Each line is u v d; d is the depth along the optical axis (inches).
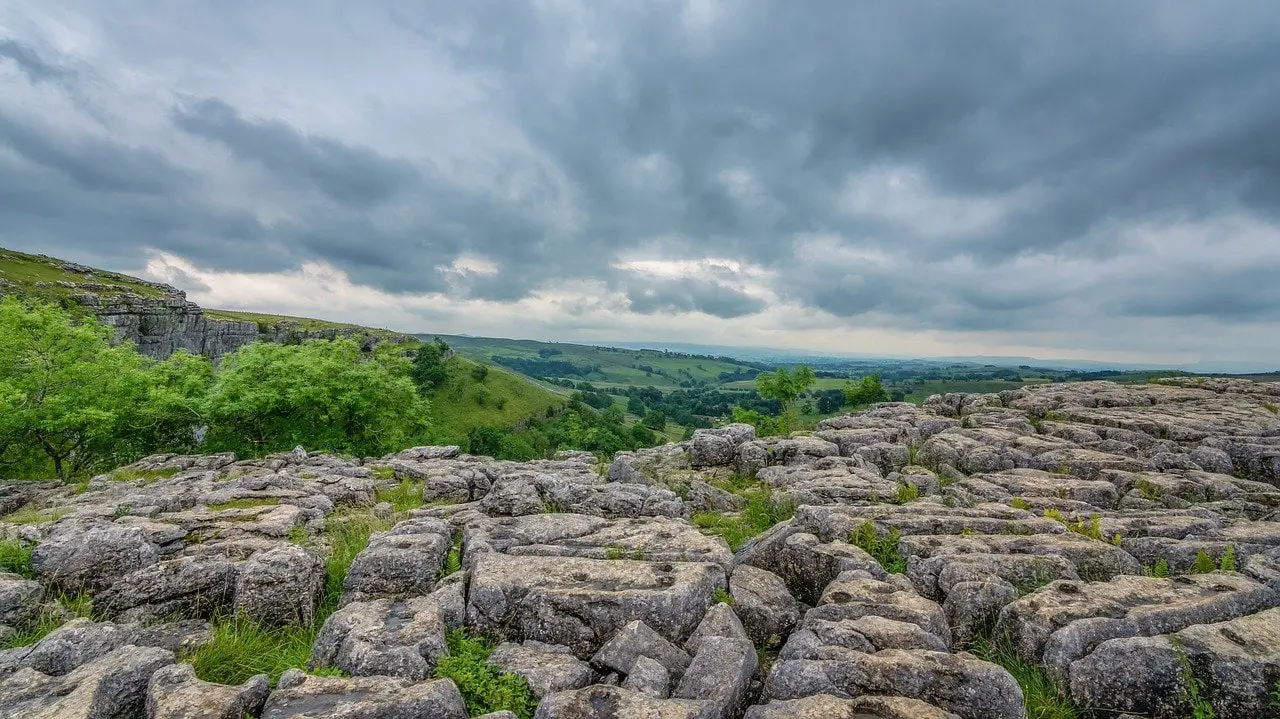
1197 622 303.7
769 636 348.8
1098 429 845.2
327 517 629.3
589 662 307.7
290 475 813.2
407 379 1809.8
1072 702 275.0
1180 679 261.0
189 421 1471.5
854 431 883.4
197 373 1531.7
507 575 366.6
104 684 246.4
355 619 313.6
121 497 696.4
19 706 238.1
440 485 748.6
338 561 457.7
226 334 5408.5
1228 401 1080.2
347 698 243.3
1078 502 538.6
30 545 465.7
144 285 6845.5
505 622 344.5
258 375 1497.3
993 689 249.1
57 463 1288.1
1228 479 626.2
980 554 390.9
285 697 243.9
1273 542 442.3
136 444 1443.2
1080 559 396.5
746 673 283.0
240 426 1501.0
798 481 660.1
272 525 526.9
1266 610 306.0
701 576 365.1
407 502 732.7
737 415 1525.6
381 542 435.8
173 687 244.7
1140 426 853.8
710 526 593.0
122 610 371.6
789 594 383.9
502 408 5644.7
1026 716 251.1
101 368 1315.2
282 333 5984.3
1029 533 448.8
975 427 921.5
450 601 344.5
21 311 1263.5
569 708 243.1
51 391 1243.2
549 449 4613.7
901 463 792.9
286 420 1551.4
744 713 274.2
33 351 1251.2
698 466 834.2
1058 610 311.4
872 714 235.0
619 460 845.2
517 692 274.2
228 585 390.9
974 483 616.4
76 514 560.1
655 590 345.4
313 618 379.2
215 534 506.9
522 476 719.7
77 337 1309.1
